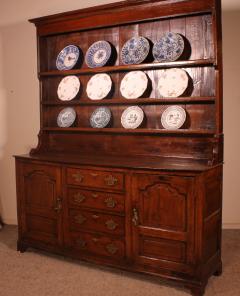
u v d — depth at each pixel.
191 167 2.37
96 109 3.09
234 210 3.53
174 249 2.40
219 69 2.52
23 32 3.67
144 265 2.53
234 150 3.45
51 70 3.35
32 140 3.77
